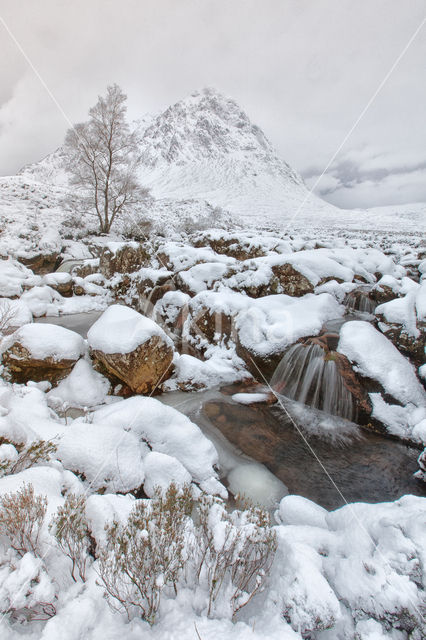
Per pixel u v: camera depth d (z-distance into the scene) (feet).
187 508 6.73
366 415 14.76
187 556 5.69
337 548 6.53
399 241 61.46
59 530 5.59
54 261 47.14
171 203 134.41
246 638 4.54
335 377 15.84
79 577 5.38
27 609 4.81
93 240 58.23
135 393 16.44
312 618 5.12
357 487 11.09
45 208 71.41
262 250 32.89
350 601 5.57
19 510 5.69
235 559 5.65
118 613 4.86
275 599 5.40
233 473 11.59
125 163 62.49
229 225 90.58
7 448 8.27
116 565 5.08
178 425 12.30
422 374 15.29
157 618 4.88
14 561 5.19
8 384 15.02
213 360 19.89
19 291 34.30
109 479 8.93
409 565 5.64
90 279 38.14
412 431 13.43
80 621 4.53
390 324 18.08
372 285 26.45
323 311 21.34
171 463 10.16
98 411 13.23
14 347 16.22
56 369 16.55
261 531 6.51
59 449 9.23
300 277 24.84
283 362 17.89
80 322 30.14
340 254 30.14
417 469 12.00
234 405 16.25
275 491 10.76
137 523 5.81
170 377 18.02
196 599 5.18
